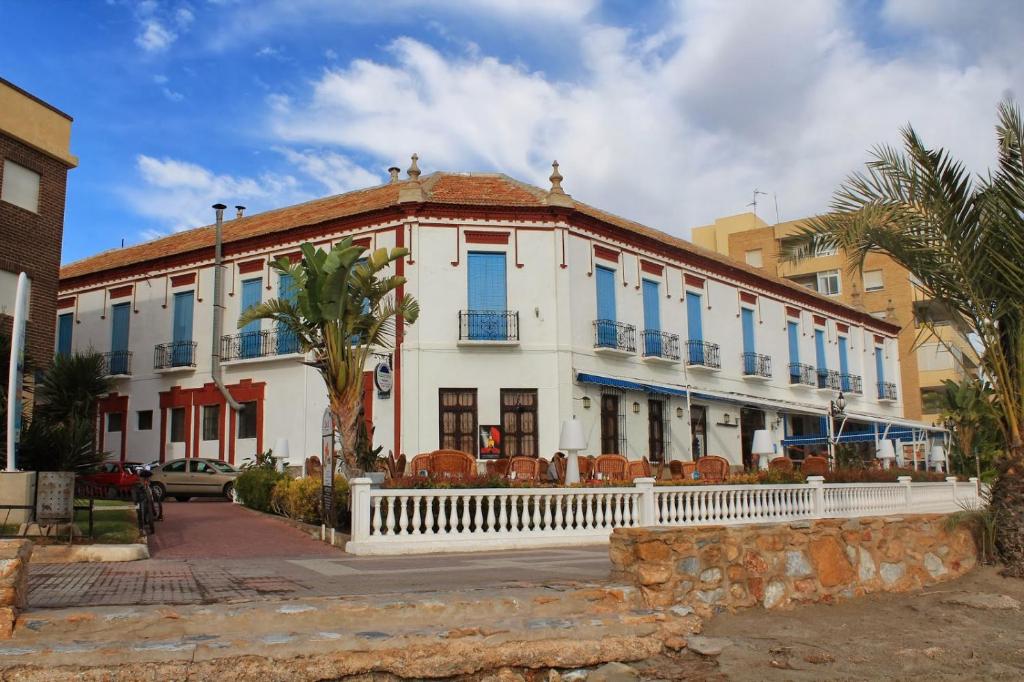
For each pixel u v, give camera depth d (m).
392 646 6.56
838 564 9.58
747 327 35.06
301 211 30.95
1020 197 10.77
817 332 40.00
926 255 11.30
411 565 10.91
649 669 7.18
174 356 29.86
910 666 7.28
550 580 8.86
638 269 29.58
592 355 27.06
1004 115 11.00
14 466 12.36
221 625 6.72
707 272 33.03
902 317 50.44
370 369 25.52
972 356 11.76
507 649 6.88
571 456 17.22
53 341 22.25
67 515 11.64
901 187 11.32
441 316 25.45
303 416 26.81
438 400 25.12
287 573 9.80
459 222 26.02
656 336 29.53
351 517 13.70
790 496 17.80
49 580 8.77
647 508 15.17
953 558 10.88
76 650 5.94
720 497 16.44
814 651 7.62
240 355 28.39
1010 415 10.95
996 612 9.10
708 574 8.52
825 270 52.22
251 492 21.77
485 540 13.58
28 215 21.70
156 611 6.70
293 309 16.91
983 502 12.59
